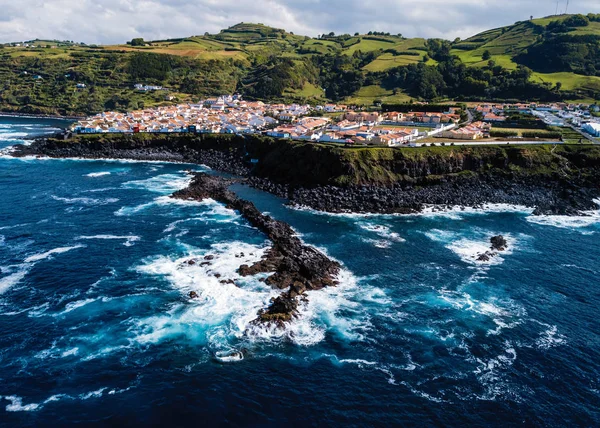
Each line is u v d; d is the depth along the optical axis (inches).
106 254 3745.1
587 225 4825.3
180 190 5639.8
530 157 6136.8
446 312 3021.7
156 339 2640.3
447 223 4788.4
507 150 6230.3
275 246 3929.6
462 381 2363.4
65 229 4298.7
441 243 4217.5
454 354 2583.7
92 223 4483.3
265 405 2162.9
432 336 2748.5
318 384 2316.7
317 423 2063.2
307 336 2706.7
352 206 5196.9
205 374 2367.1
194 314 2888.8
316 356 2534.5
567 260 3907.5
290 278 3346.5
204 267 3513.8
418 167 5925.2
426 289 3329.2
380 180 5708.7
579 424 2096.5
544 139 7308.1
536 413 2155.5
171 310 2930.6
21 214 4697.3
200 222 4586.6
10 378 2300.7
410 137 7239.2
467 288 3358.8
